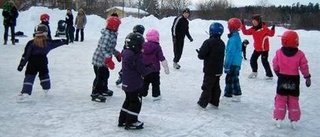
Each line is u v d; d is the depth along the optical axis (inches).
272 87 410.6
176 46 493.4
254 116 296.4
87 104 303.9
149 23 1235.2
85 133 237.0
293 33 261.9
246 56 674.8
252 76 461.1
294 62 261.3
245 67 547.5
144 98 334.3
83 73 439.2
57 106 293.9
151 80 324.2
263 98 358.9
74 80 397.1
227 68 334.3
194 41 896.3
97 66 308.7
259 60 627.8
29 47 301.0
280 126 271.4
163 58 320.8
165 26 1222.3
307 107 335.0
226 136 245.3
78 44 755.4
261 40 443.8
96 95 312.7
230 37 336.5
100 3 2304.4
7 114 268.4
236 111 308.3
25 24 998.4
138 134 239.9
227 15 2445.9
